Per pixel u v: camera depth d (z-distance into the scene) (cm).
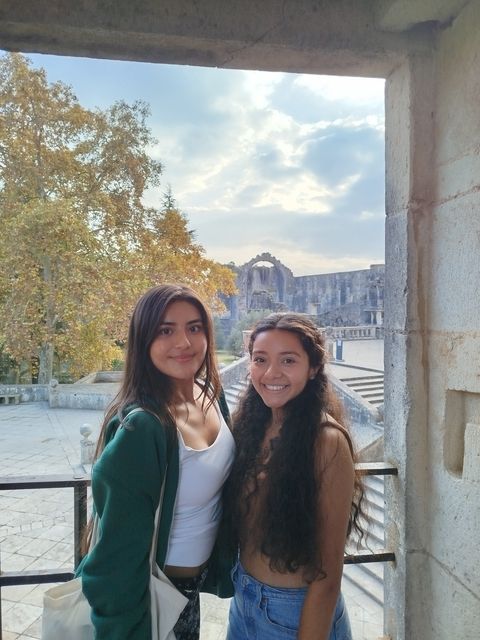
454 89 167
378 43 176
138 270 1611
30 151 1528
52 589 127
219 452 135
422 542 181
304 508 126
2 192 1528
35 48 171
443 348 171
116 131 1648
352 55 178
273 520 128
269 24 169
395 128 190
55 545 567
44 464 906
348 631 144
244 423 148
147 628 114
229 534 142
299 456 129
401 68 184
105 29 160
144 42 168
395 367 190
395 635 187
